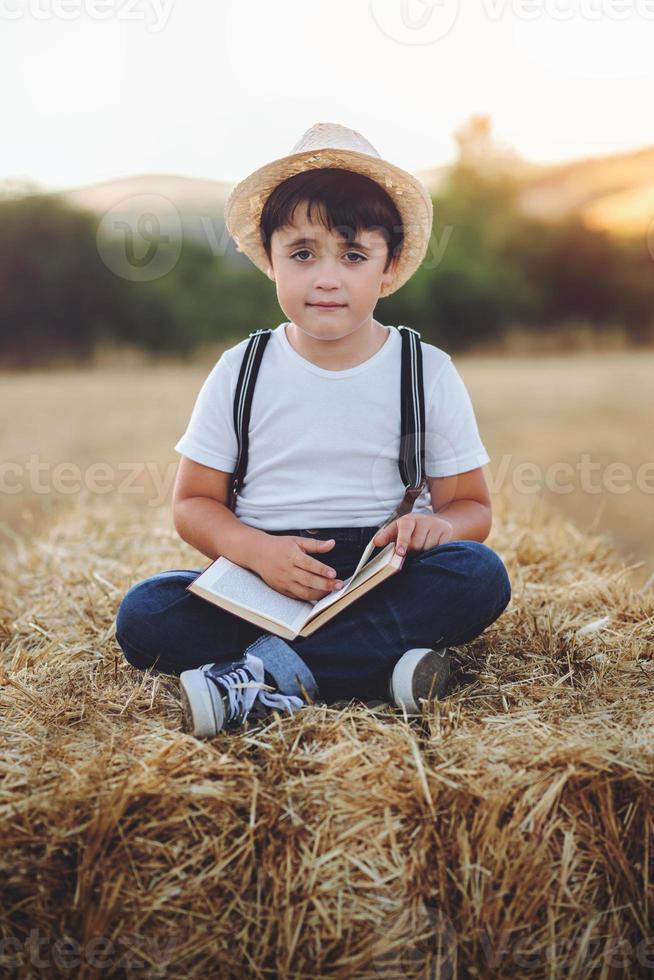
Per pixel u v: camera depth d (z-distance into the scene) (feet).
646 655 5.45
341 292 5.16
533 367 32.14
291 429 5.48
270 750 4.22
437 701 4.61
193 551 7.90
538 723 4.42
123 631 5.09
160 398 23.80
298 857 3.82
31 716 4.72
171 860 3.81
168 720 4.68
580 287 38.40
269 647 4.80
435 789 3.93
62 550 8.14
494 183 39.11
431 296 37.01
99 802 3.85
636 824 3.98
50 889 3.77
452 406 5.67
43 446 16.96
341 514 5.45
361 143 5.65
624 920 3.92
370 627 4.89
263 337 5.67
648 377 27.84
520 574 6.85
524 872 3.82
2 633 6.16
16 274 33.27
